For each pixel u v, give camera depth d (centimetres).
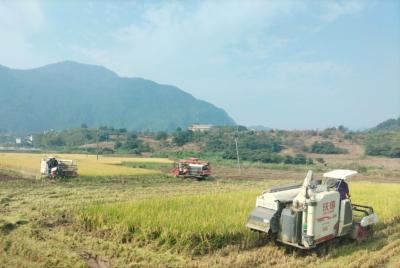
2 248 1164
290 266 1073
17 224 1470
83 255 1116
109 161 5959
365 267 1082
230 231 1219
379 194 2208
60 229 1405
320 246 1255
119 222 1324
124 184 3092
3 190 2467
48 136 14438
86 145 12125
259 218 1195
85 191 2527
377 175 5722
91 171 3972
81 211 1478
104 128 14525
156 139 11075
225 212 1462
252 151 7881
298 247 1158
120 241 1235
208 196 1872
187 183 3372
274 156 7450
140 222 1288
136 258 1088
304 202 1146
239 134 9775
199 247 1159
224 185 3294
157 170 4794
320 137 10275
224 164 6775
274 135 10394
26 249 1146
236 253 1144
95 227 1372
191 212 1412
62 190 2528
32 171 3828
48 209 1750
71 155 7931
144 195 2423
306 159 7394
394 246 1304
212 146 9169
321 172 5803
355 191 2336
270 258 1128
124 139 12094
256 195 1931
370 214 1396
